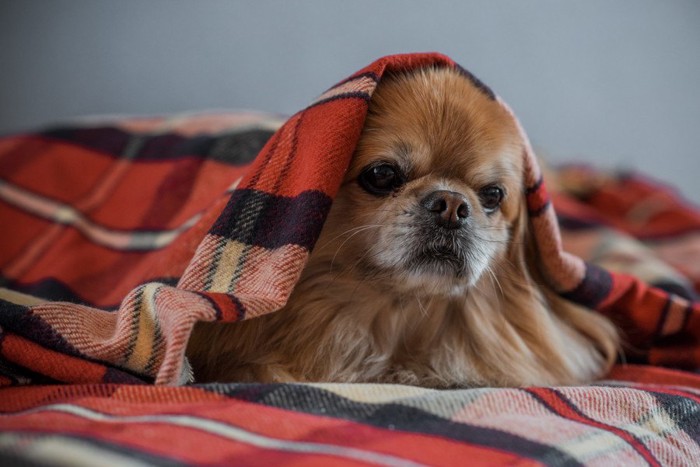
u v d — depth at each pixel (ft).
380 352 4.99
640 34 11.32
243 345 4.43
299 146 4.05
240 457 2.48
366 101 4.09
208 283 3.82
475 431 3.01
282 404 3.09
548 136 11.33
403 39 10.37
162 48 9.72
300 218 3.83
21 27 9.31
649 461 3.23
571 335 5.28
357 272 4.75
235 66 9.92
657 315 5.26
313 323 4.76
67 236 5.49
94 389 3.16
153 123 6.75
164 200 5.46
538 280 5.24
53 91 9.53
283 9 9.95
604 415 3.57
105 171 6.22
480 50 10.77
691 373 5.19
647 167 11.73
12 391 3.32
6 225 5.78
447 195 4.45
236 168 5.36
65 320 3.48
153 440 2.55
